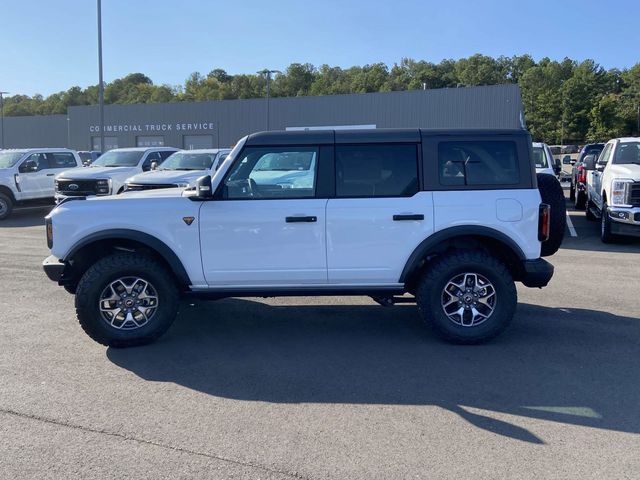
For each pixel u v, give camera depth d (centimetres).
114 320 533
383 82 12612
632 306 669
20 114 11856
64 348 536
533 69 10619
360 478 318
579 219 1519
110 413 401
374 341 555
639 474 321
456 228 523
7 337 567
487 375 467
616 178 1059
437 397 425
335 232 525
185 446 354
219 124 4872
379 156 530
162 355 518
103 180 1448
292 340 560
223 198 531
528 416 393
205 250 528
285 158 530
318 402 418
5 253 1048
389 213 523
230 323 616
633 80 9369
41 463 335
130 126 5141
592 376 464
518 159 530
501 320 530
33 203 1661
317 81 12838
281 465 332
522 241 527
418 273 547
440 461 335
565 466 329
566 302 686
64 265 531
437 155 528
